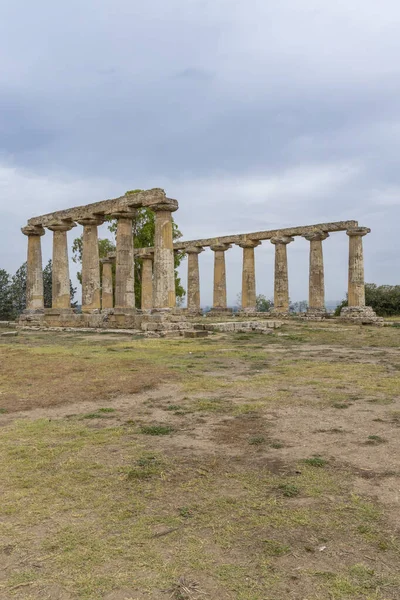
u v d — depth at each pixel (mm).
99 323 32438
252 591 3764
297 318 44438
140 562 4176
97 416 9234
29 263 38906
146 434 8023
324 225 43469
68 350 20266
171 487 5797
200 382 12609
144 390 11695
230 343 23328
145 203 29234
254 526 4805
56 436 7945
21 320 38312
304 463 6562
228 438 7758
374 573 3998
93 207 33219
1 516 5078
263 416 9109
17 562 4219
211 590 3787
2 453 7098
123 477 6117
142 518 4996
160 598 3697
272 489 5711
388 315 51562
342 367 15109
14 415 9414
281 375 13703
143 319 29359
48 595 3748
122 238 31625
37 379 13195
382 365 15648
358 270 41062
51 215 36312
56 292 36188
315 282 44312
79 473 6270
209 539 4559
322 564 4133
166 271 28609
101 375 13719
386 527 4781
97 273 34531
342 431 8078
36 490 5734
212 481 5969
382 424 8477
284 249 47219
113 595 3740
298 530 4715
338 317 41344
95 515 5082
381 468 6367
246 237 49281
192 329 28422
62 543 4512
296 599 3662
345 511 5121
